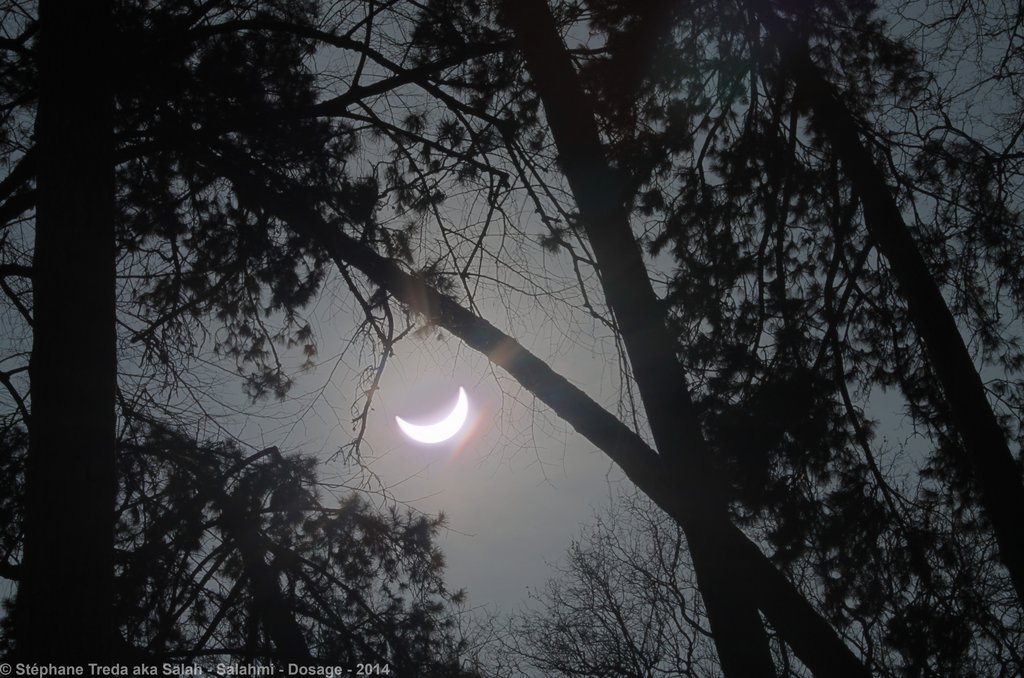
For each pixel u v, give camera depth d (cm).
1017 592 831
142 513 789
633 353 741
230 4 787
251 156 802
